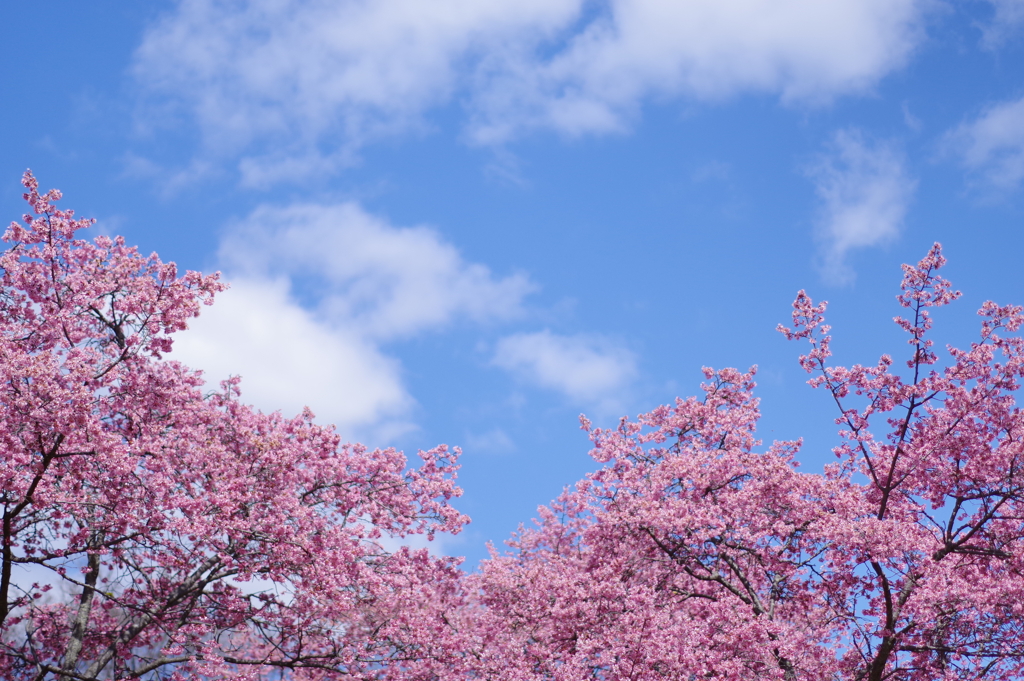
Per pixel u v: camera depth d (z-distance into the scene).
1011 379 13.56
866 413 14.55
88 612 14.53
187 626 14.43
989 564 14.02
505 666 16.02
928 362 13.89
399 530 16.41
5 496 12.17
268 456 13.92
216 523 13.16
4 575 12.05
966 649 13.04
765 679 13.18
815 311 14.57
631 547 16.00
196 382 14.59
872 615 13.46
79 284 13.20
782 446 17.42
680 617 14.57
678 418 17.89
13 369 11.28
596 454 17.39
